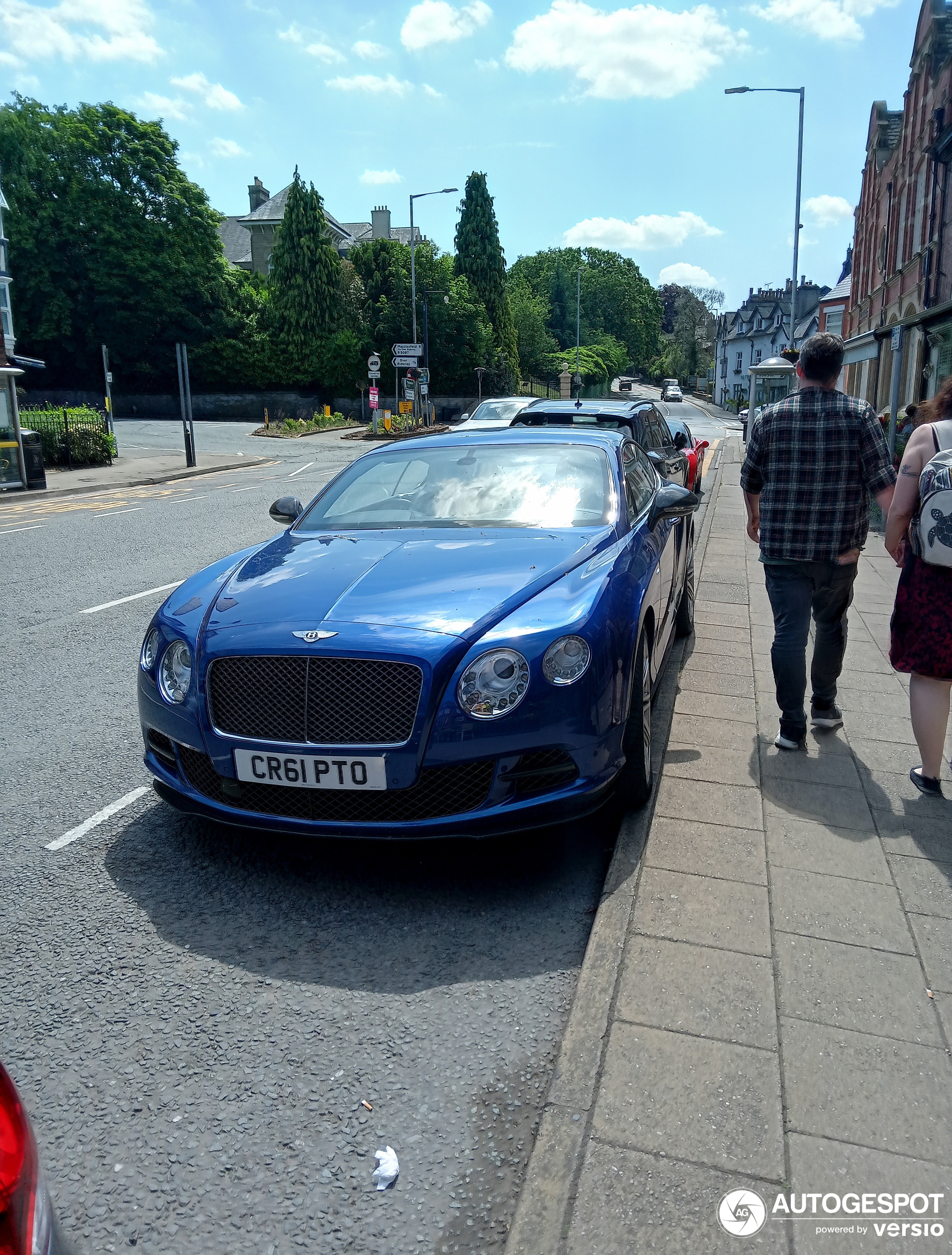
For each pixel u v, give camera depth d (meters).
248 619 3.32
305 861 3.49
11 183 52.38
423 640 3.06
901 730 4.55
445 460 4.76
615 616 3.36
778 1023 2.41
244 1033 2.54
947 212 17.81
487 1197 2.01
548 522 4.14
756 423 4.12
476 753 3.01
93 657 6.50
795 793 3.80
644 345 122.38
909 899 3.01
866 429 3.89
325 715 3.07
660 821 3.55
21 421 25.88
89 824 3.85
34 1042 2.52
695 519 12.34
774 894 3.03
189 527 13.40
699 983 2.57
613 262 116.75
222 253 58.00
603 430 5.38
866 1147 2.03
